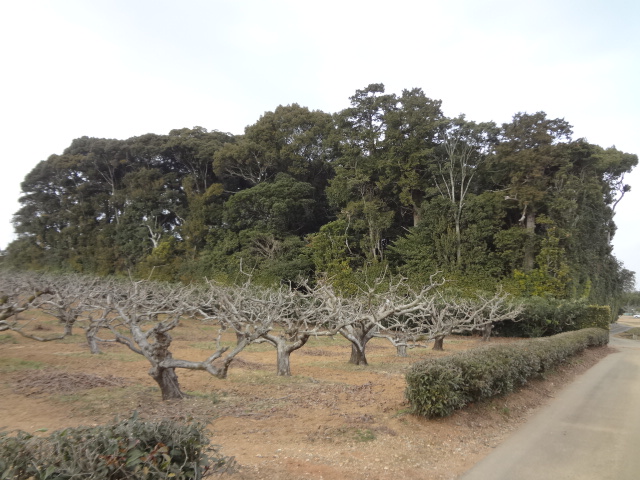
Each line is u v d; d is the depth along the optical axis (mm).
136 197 49688
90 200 55375
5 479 3277
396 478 5633
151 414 7836
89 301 17406
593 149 38531
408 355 18297
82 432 3779
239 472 5398
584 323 28969
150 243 48781
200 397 9383
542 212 37906
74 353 14750
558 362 14266
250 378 11828
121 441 3715
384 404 8922
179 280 39438
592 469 6160
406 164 39938
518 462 6395
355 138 41500
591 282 39656
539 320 28156
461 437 7340
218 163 45938
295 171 44688
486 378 8578
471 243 36094
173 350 17031
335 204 43906
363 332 15242
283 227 42125
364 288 30203
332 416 8023
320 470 5668
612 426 8352
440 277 34000
